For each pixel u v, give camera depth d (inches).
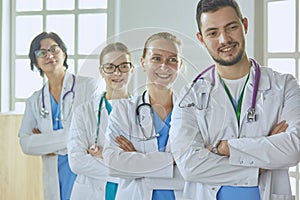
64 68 113.5
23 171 136.7
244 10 121.8
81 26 151.5
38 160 135.9
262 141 82.1
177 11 135.3
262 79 86.7
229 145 82.4
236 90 86.3
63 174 110.7
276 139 82.0
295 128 82.6
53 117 111.7
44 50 113.7
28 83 156.7
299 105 84.4
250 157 82.0
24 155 136.3
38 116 112.6
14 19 157.4
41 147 111.1
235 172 82.3
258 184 83.1
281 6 121.0
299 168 117.1
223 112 79.9
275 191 84.7
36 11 156.0
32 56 114.7
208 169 81.7
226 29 82.7
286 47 120.7
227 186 83.0
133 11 141.4
